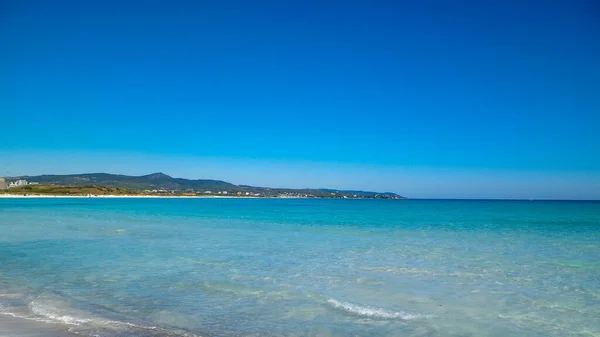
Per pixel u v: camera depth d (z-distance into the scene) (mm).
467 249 21141
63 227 34469
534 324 9312
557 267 16016
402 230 33375
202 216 55438
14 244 22719
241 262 16859
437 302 11023
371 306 10578
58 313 9750
